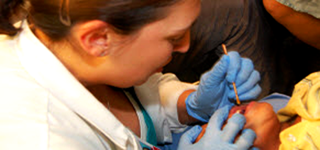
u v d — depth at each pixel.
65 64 0.58
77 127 0.52
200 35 1.39
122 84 0.64
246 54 1.42
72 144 0.47
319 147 0.65
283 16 1.31
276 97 1.01
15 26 0.60
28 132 0.45
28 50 0.55
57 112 0.51
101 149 0.56
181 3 0.50
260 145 0.75
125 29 0.50
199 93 0.90
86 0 0.46
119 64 0.57
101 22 0.48
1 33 0.60
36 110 0.48
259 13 1.42
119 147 0.65
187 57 1.47
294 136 0.68
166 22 0.51
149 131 0.84
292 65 1.57
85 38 0.51
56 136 0.46
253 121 0.78
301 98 0.77
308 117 0.69
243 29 1.38
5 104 0.48
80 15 0.48
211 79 0.86
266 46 1.47
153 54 0.57
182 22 0.52
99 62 0.57
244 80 0.89
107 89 0.79
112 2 0.46
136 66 0.58
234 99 0.90
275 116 0.79
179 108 0.98
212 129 0.78
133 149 0.67
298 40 1.64
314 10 1.22
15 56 0.56
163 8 0.49
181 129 0.99
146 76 0.63
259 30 1.43
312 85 0.76
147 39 0.53
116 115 0.79
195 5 0.52
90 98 0.57
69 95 0.55
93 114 0.57
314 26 1.30
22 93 0.50
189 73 1.59
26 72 0.54
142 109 0.86
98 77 0.61
